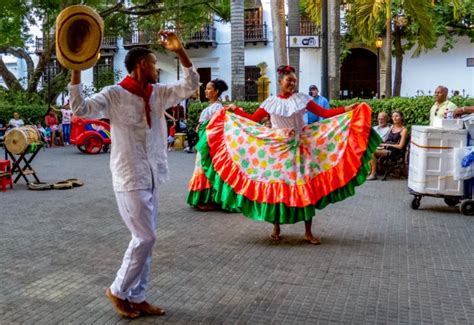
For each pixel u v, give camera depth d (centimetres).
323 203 614
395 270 521
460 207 775
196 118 1680
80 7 346
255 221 727
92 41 351
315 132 621
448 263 545
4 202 869
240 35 1745
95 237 643
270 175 614
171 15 2284
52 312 418
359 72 2647
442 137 774
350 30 2294
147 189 387
